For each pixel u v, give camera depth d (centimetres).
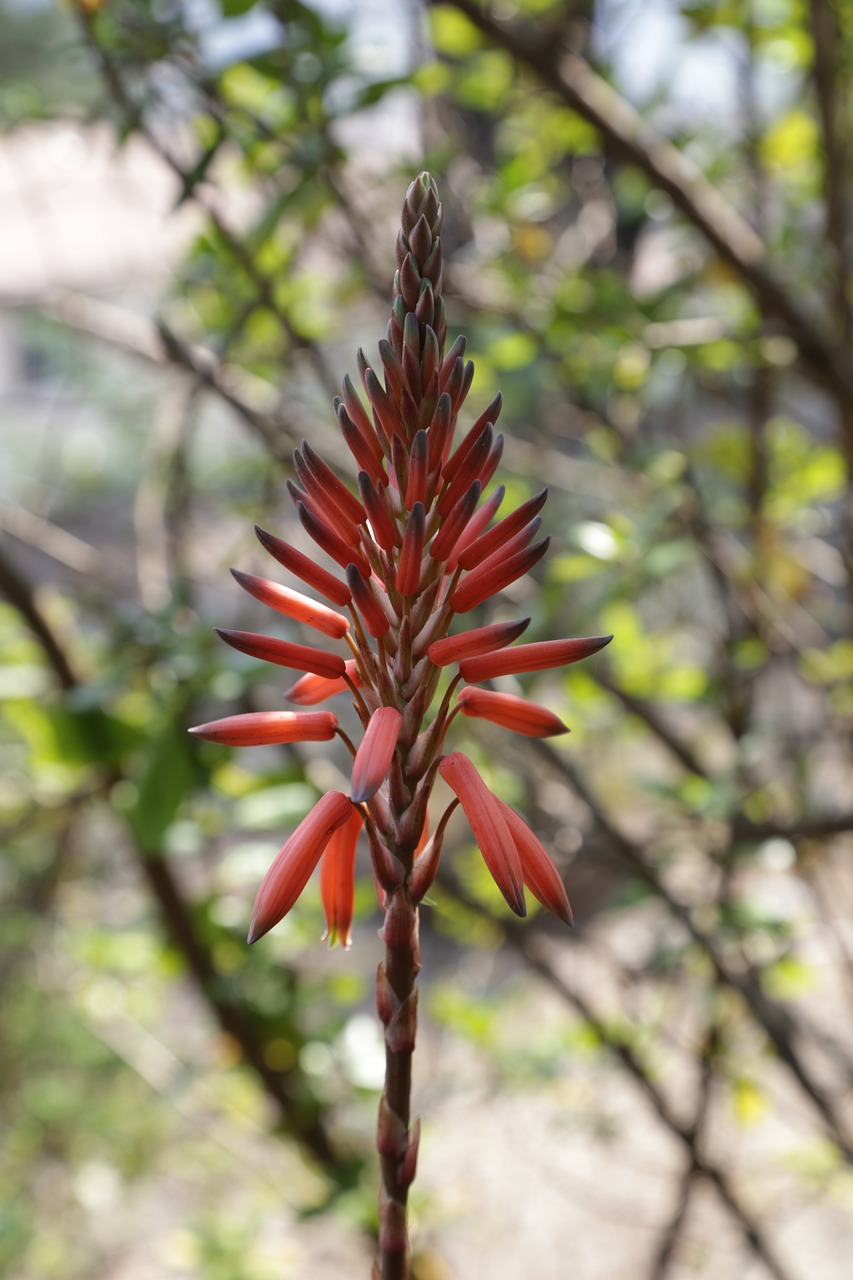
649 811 125
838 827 91
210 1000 102
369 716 48
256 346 105
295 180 89
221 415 140
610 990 126
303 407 113
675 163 98
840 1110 112
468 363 48
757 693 117
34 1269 135
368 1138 110
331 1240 133
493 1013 119
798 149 120
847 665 110
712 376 125
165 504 102
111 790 96
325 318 113
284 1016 102
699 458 118
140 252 140
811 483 111
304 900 106
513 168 115
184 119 83
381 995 48
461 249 122
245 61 80
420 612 48
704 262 116
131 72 82
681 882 109
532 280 114
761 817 103
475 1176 128
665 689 108
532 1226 131
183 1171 144
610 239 125
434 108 119
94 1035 140
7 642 95
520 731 49
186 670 79
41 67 112
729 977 93
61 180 120
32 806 105
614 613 103
